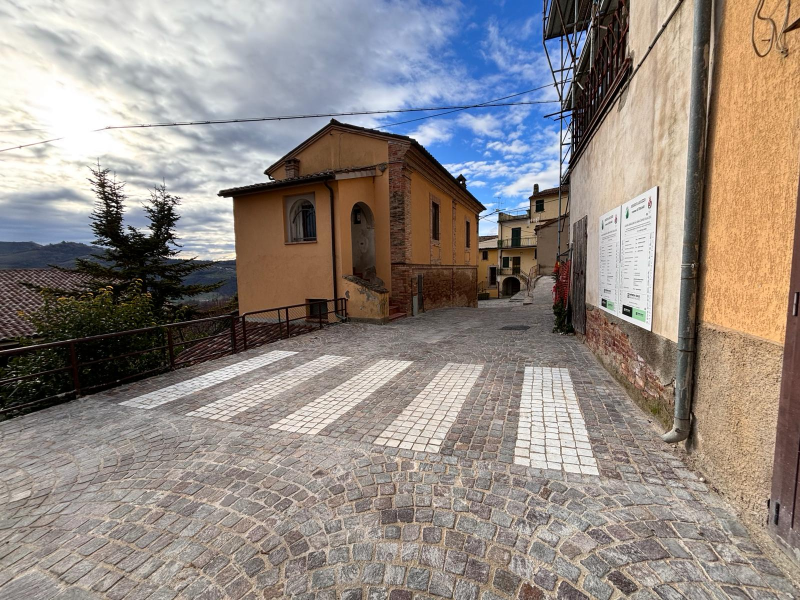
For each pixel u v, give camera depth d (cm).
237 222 1277
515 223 4247
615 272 465
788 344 169
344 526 221
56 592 181
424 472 277
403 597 171
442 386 482
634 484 250
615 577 176
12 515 243
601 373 509
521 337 809
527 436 329
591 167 612
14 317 1587
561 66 896
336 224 1112
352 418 386
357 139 1290
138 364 580
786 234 173
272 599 173
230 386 511
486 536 208
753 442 199
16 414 467
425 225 1417
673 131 299
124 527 227
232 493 259
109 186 1744
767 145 186
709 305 245
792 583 168
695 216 255
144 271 1719
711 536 200
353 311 1087
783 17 172
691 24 269
